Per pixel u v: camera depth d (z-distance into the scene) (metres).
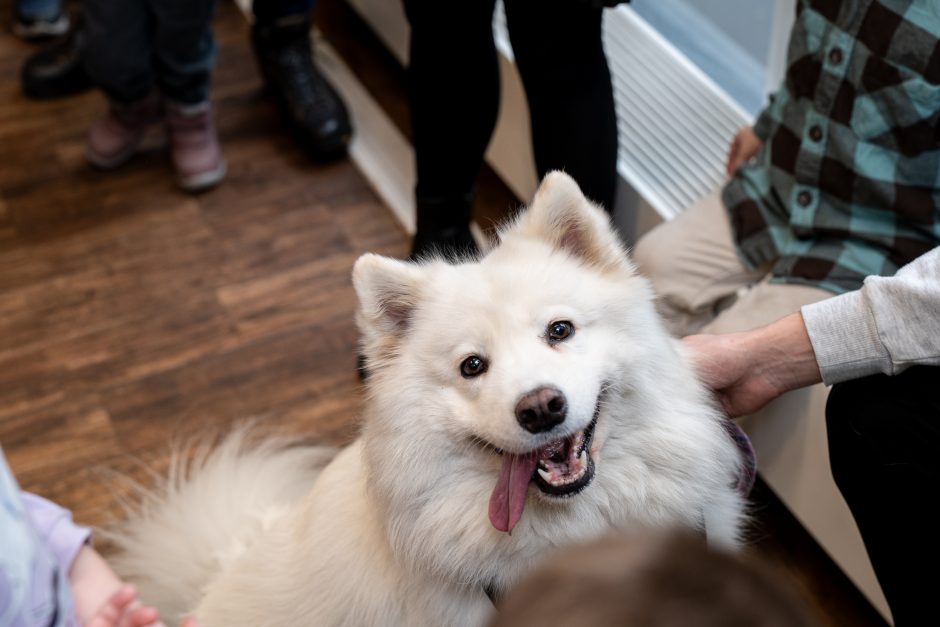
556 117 2.03
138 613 1.11
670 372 1.43
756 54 2.46
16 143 3.30
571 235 1.46
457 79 2.10
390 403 1.40
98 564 1.28
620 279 1.43
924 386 1.45
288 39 3.14
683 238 2.04
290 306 2.70
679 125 2.47
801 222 1.81
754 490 2.15
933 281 1.40
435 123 2.18
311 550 1.49
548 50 1.95
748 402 1.63
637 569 0.60
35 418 2.42
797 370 1.55
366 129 3.26
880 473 1.45
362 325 1.44
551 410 1.28
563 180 1.43
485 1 2.02
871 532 1.51
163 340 2.62
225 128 3.34
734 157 2.11
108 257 2.88
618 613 0.58
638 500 1.42
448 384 1.39
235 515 1.80
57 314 2.71
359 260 1.41
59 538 1.24
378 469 1.40
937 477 1.40
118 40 2.78
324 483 1.54
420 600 1.43
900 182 1.68
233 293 2.74
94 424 2.40
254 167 3.18
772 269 1.93
